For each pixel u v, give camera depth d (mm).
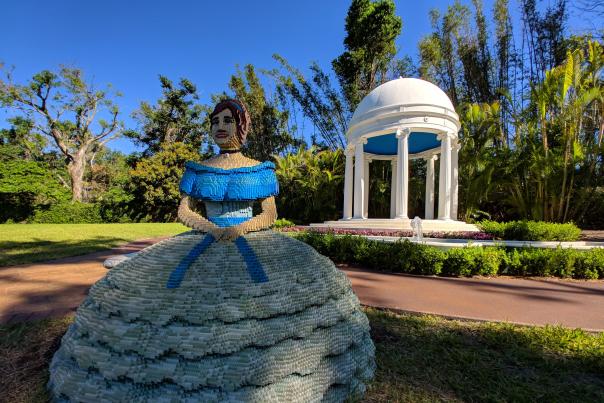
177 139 36031
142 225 21953
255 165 2891
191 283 2234
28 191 25766
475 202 17859
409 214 21828
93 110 34281
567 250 7914
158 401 1935
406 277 7219
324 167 24375
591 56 14375
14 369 2973
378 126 14797
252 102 31891
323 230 14508
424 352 3434
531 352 3459
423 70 26094
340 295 2719
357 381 2572
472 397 2641
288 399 2061
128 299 2227
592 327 4277
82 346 2203
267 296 2240
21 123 34062
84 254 9859
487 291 6074
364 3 25375
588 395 2715
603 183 16172
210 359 2002
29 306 4891
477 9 24531
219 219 2752
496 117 17938
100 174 39406
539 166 15641
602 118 14914
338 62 27234
